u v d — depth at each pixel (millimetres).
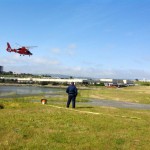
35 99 47031
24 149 11438
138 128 17312
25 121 17516
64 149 11672
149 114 26312
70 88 28875
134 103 49656
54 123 17281
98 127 16797
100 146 12328
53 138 13406
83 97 60938
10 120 17547
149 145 12969
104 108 30344
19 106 26391
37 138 13258
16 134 13805
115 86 188000
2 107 25188
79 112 23734
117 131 15930
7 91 92062
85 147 12062
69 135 14180
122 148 12234
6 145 11820
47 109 24578
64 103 38375
